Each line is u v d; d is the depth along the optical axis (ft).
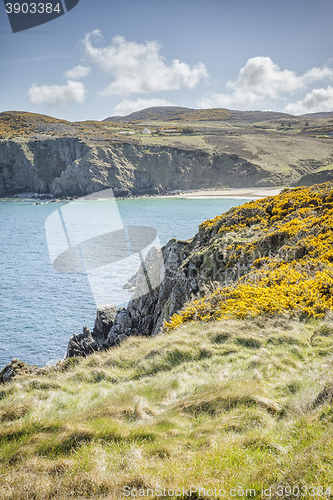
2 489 14.20
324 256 45.47
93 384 30.53
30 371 57.31
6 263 224.94
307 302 35.78
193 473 13.47
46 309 140.46
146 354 33.83
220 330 34.37
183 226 318.24
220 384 22.59
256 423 17.71
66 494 13.71
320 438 13.35
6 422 21.49
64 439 17.94
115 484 13.98
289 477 11.84
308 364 25.70
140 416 20.66
